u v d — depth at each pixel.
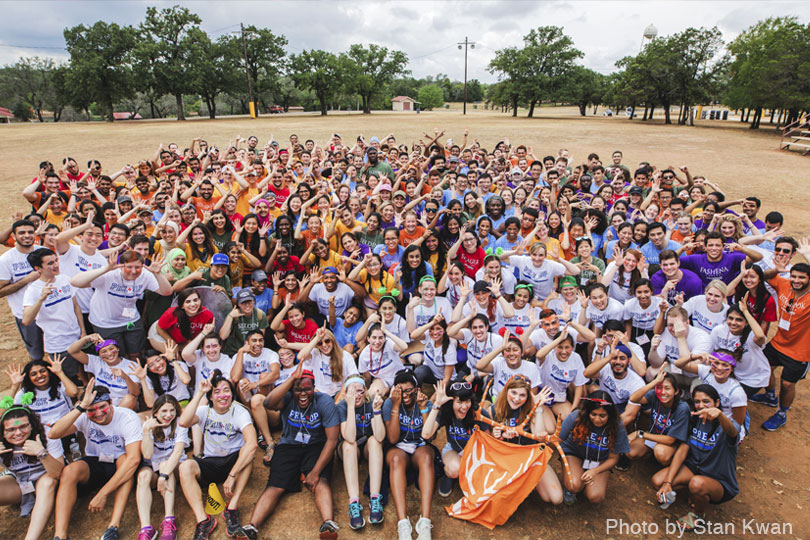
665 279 6.81
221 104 87.38
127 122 46.03
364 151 14.67
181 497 5.10
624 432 4.89
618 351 5.40
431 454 5.06
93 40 51.03
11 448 4.49
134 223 7.61
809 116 28.84
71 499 4.60
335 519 4.81
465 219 8.60
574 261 7.58
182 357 5.64
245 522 4.82
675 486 4.91
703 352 5.46
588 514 4.94
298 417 5.11
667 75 41.41
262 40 58.47
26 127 37.38
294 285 7.02
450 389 5.07
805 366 5.77
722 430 4.70
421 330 6.21
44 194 9.77
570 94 54.59
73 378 6.16
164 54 51.38
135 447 4.79
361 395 5.21
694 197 9.76
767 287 6.16
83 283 5.79
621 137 30.95
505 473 4.69
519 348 5.36
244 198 10.00
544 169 13.81
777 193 16.50
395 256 7.92
